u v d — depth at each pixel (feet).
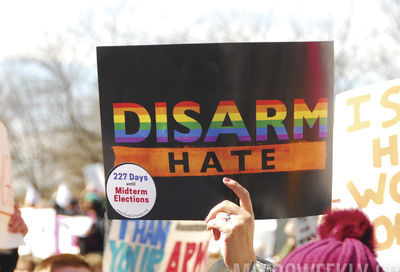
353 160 9.14
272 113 7.91
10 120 72.95
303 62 7.91
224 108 7.88
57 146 73.05
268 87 7.88
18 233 9.82
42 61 68.80
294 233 17.29
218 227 7.02
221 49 7.82
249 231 6.97
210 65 7.84
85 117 70.90
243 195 7.52
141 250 15.46
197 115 7.88
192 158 7.91
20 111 71.72
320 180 8.04
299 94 7.93
